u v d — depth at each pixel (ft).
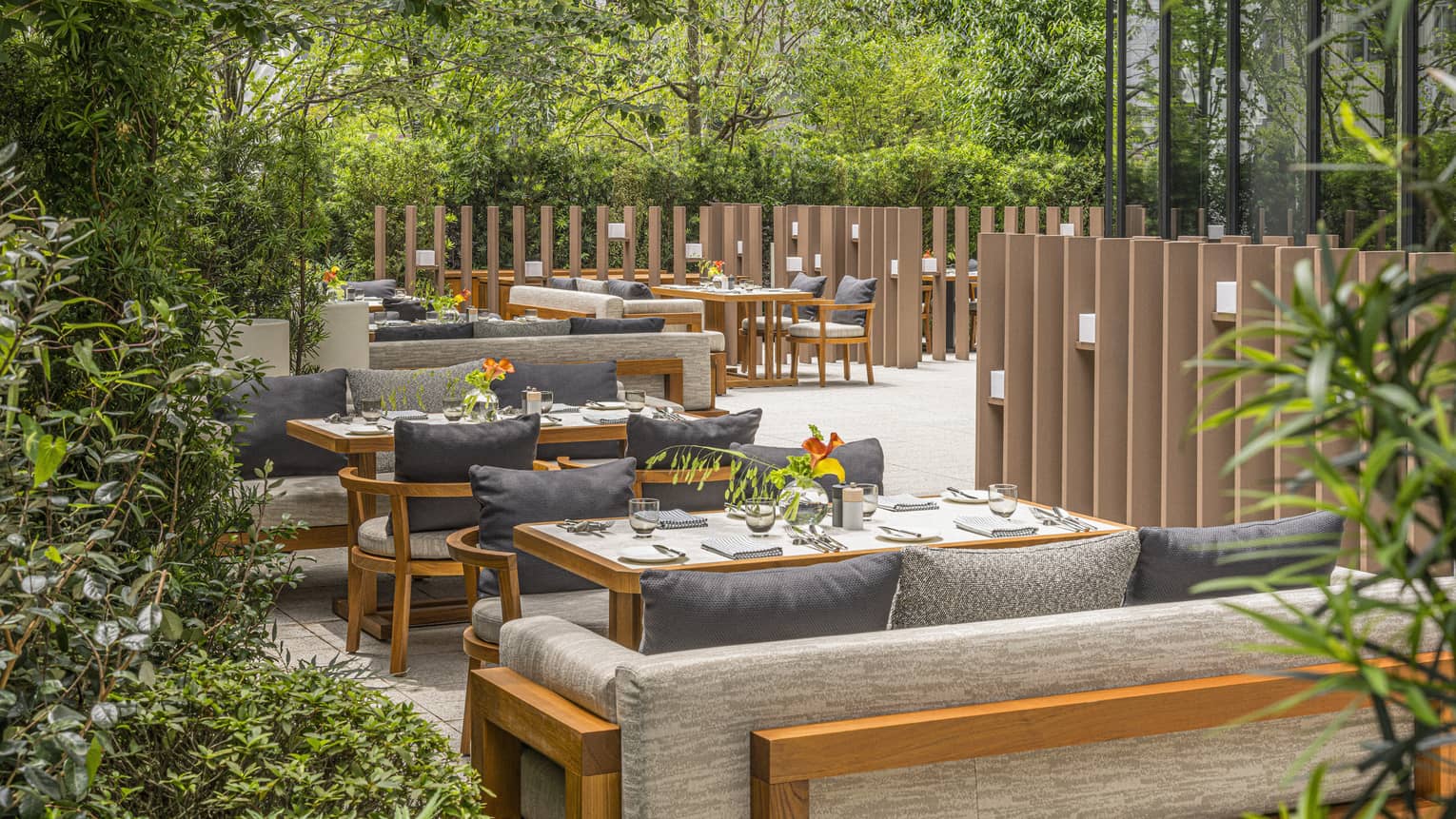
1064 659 10.64
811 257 53.93
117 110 12.03
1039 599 11.33
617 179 62.49
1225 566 11.87
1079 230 54.85
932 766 10.09
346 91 38.11
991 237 24.26
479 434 18.65
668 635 10.59
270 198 28.86
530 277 58.03
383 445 21.13
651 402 28.63
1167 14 24.79
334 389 24.20
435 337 31.50
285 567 12.51
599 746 9.87
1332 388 2.98
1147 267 21.33
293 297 30.04
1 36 10.97
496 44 32.17
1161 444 21.49
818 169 65.92
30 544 8.07
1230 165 23.77
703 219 58.23
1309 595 11.46
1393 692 3.01
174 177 13.24
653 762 9.54
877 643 10.16
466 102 41.24
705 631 10.57
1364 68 21.35
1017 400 23.81
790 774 9.57
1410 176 3.09
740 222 56.39
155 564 8.30
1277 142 22.91
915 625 11.26
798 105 72.79
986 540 14.99
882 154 70.28
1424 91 20.30
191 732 8.31
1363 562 18.21
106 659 7.61
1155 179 25.70
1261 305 19.22
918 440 36.19
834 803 9.84
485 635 15.23
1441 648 3.07
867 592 10.93
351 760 8.14
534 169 61.36
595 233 62.69
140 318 8.73
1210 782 10.94
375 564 18.38
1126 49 26.00
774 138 73.00
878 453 18.65
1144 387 21.53
